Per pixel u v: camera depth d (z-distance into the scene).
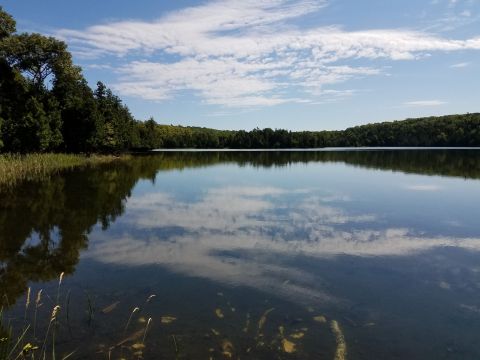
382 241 12.73
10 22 45.97
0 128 36.81
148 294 8.39
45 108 48.19
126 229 14.23
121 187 26.08
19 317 7.29
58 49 49.81
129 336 6.57
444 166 43.28
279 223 15.28
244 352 6.11
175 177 33.62
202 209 18.30
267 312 7.57
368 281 9.27
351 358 6.01
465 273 9.84
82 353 6.04
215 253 11.40
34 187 24.73
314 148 138.75
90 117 54.72
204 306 7.80
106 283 9.02
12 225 14.64
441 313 7.64
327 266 10.31
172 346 6.26
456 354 6.19
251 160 61.03
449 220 15.77
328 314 7.53
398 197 21.62
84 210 17.73
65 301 8.02
